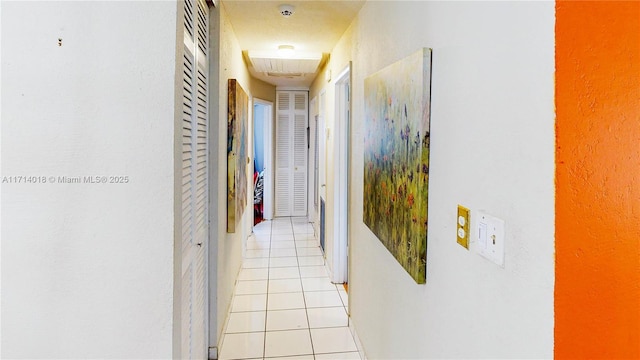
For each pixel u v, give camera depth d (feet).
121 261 3.17
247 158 14.16
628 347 2.22
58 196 3.09
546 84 2.35
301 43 10.78
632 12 2.21
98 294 3.16
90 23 3.10
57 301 3.11
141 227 3.18
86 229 3.13
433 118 4.09
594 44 2.22
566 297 2.26
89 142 3.11
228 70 8.70
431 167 4.15
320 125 15.07
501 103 2.83
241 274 12.39
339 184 11.52
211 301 7.52
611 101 2.22
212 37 7.22
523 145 2.58
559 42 2.26
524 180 2.58
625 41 2.21
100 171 3.13
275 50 11.63
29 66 3.02
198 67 6.22
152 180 3.19
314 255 14.40
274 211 20.36
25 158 3.04
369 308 7.13
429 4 4.20
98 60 3.11
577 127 2.23
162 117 3.19
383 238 5.76
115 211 3.16
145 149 3.17
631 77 2.22
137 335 3.21
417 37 4.58
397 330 5.42
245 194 12.63
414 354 4.73
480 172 3.14
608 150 2.23
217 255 7.52
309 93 19.61
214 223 7.43
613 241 2.24
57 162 3.07
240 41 10.55
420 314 4.51
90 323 3.16
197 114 6.14
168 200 3.21
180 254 3.50
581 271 2.24
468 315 3.35
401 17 5.20
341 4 7.57
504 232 2.80
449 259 3.73
